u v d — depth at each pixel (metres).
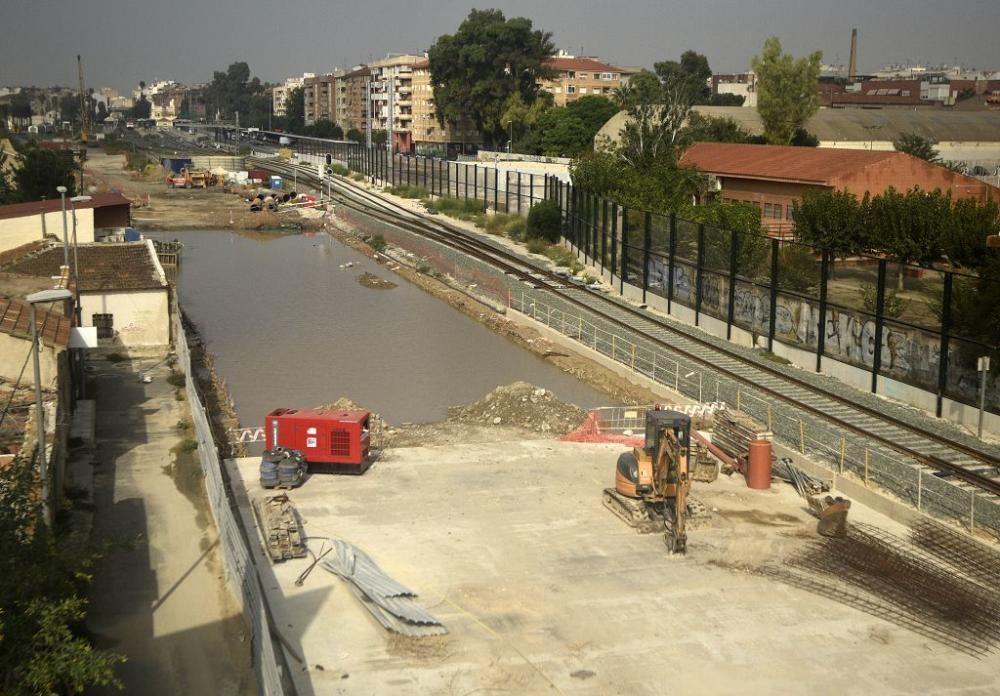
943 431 32.47
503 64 152.12
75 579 17.20
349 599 20.33
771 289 43.69
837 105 173.75
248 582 18.72
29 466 16.89
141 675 18.14
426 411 37.03
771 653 18.48
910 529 24.48
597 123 140.75
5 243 55.12
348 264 73.69
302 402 38.22
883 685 17.50
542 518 24.77
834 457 29.69
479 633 19.03
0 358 30.12
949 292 34.19
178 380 39.81
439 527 24.06
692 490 27.09
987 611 20.19
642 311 53.28
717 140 97.25
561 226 76.88
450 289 63.25
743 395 36.62
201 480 28.17
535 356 46.56
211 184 137.00
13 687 13.27
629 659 18.19
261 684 16.56
